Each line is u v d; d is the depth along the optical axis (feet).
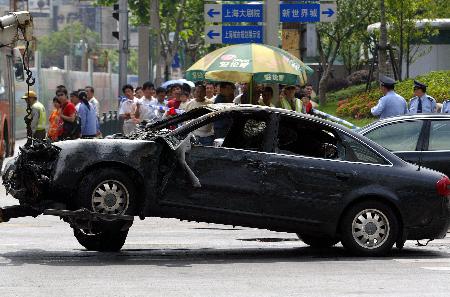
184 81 210.38
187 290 62.44
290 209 79.30
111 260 76.28
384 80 128.36
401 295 61.46
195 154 78.18
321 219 79.77
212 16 150.20
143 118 147.64
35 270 70.08
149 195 77.00
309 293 61.82
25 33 114.21
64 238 90.12
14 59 178.40
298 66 121.60
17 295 59.82
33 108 169.58
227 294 61.05
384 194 80.18
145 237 93.04
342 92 326.44
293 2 147.02
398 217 81.25
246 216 78.69
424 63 294.25
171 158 77.46
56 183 76.23
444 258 80.38
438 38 290.35
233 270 71.97
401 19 270.26
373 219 80.53
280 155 79.51
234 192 78.43
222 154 78.64
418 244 89.81
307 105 143.74
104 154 76.43
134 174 77.25
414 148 101.55
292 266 74.54
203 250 84.17
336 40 323.57
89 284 64.28
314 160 79.92
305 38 177.47
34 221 104.63
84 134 152.87
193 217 78.02
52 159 77.36
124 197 76.95
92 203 76.28
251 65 118.42
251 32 150.20
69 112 148.56
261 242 90.89
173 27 368.89
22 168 76.89
